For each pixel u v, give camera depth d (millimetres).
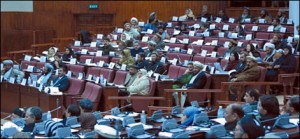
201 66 15023
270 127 8953
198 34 23062
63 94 15578
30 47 27141
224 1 31156
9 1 28172
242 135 8305
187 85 14906
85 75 18141
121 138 8820
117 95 15016
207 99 14656
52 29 28219
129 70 15828
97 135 8711
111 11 29500
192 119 9766
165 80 14875
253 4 31625
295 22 23109
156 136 8906
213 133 8492
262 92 15461
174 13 30234
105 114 12477
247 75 15188
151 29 23703
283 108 10820
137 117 11258
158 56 17250
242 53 15938
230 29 24328
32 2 28781
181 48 21094
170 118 10594
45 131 9695
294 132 8773
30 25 27812
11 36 27109
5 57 25359
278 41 19344
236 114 9070
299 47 19141
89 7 29188
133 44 19766
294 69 16953
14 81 17094
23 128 10227
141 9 29781
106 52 20281
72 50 20375
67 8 29031
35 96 16281
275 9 28984
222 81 15086
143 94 14844
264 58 18047
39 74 17797
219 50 20156
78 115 10789
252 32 22844
